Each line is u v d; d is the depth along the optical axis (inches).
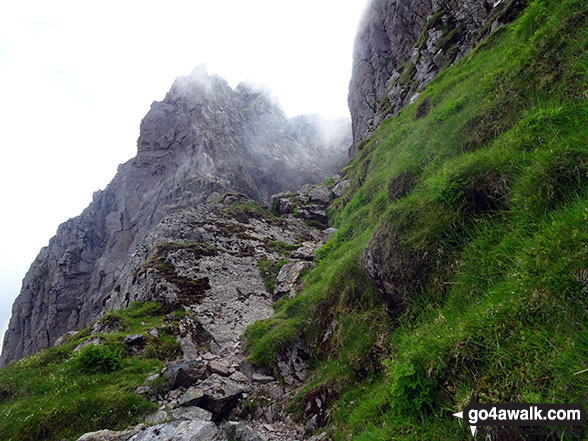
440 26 1498.5
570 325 129.1
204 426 274.4
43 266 4190.5
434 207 275.0
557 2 309.7
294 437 307.1
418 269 269.9
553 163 187.3
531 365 136.2
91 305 3491.6
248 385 403.9
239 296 700.7
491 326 162.9
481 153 277.7
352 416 261.4
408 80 1632.6
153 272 728.3
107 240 4013.3
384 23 2459.4
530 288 151.6
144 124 4446.4
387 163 784.9
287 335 446.3
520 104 298.8
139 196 4106.8
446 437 157.2
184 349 496.7
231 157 4205.2
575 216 149.8
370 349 311.4
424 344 197.2
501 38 641.0
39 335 3518.7
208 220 1104.2
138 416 323.9
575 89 238.2
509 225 214.4
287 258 903.1
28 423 308.0
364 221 663.8
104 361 421.4
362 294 376.2
